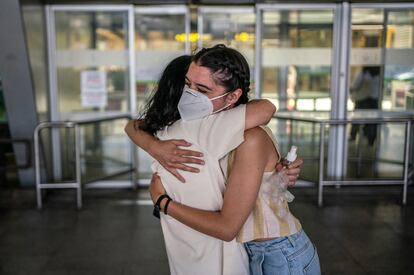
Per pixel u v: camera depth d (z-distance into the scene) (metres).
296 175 1.51
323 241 3.83
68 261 3.44
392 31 5.48
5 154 5.26
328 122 4.83
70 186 4.82
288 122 5.70
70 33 5.46
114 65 5.55
